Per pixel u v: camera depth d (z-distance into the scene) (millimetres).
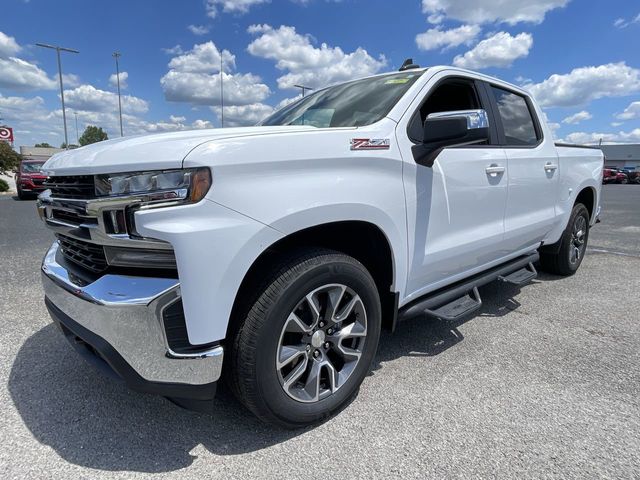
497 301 4078
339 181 2074
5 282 4633
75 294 1884
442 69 2900
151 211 1650
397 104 2529
